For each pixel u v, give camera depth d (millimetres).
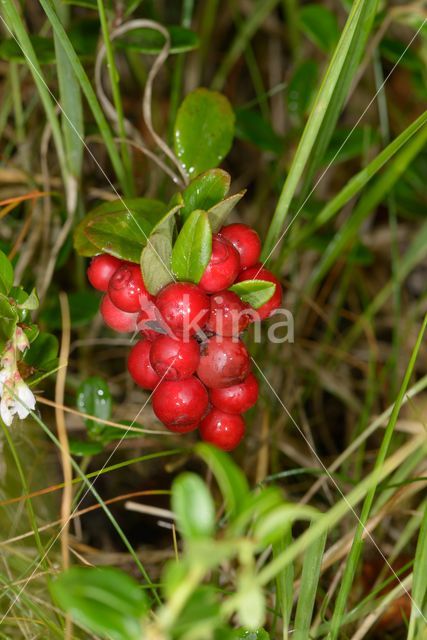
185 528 164
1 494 261
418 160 376
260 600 162
